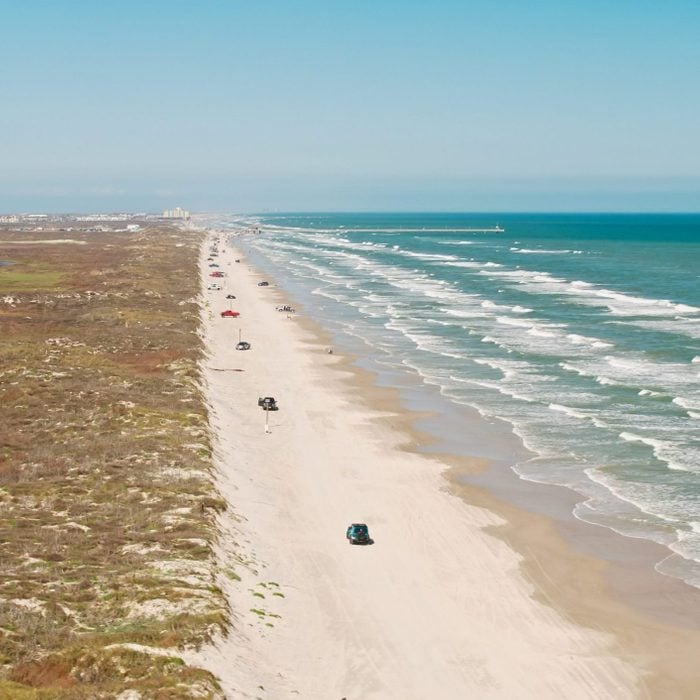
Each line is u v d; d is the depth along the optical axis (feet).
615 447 198.08
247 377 272.92
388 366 289.94
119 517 142.61
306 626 115.65
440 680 104.37
